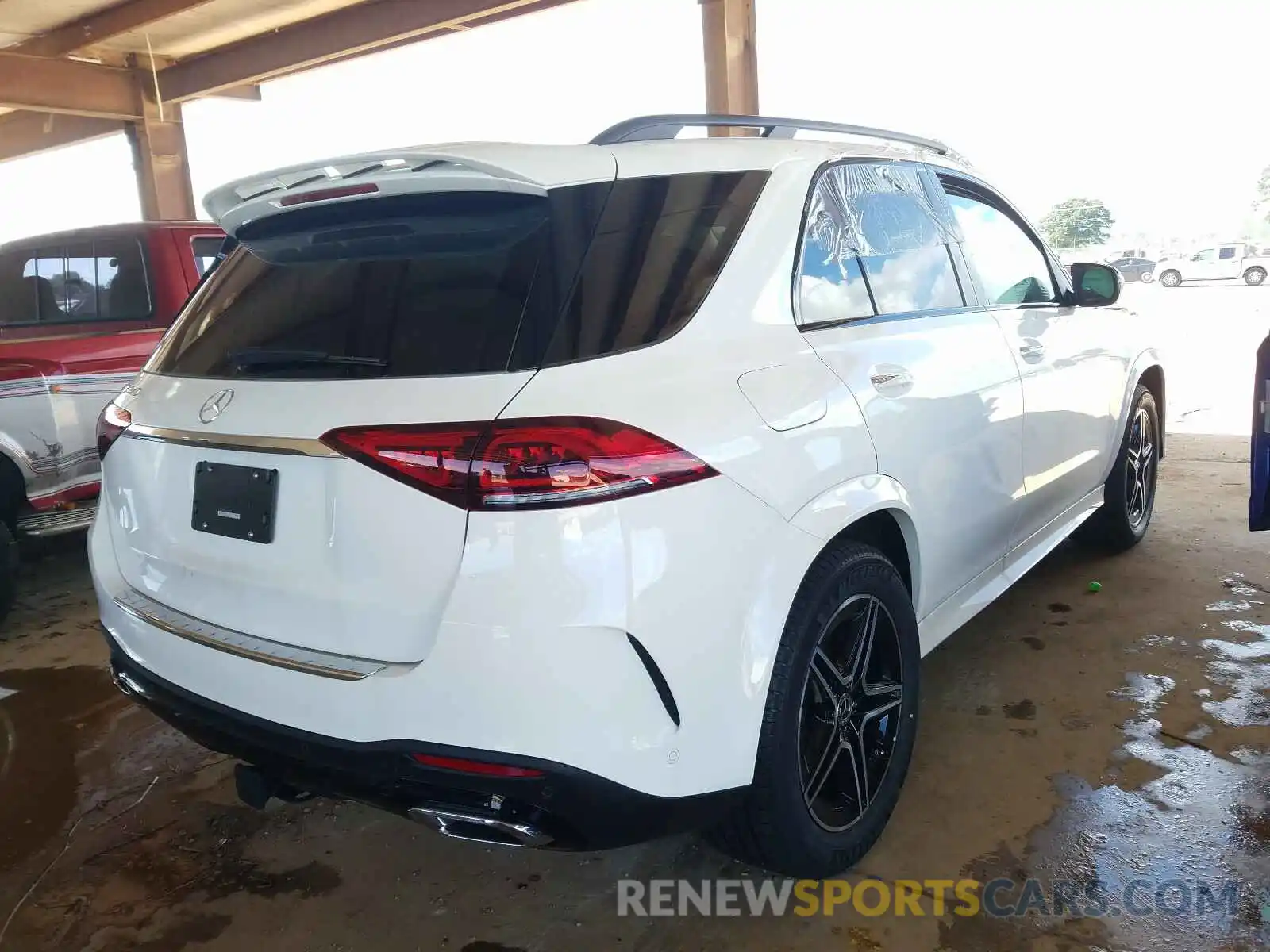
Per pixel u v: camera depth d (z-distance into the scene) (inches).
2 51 390.9
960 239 107.3
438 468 58.2
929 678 117.3
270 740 66.7
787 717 70.2
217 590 70.8
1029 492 112.3
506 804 60.6
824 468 72.7
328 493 62.7
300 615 65.4
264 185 76.0
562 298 63.4
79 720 121.1
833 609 74.2
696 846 88.6
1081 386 125.0
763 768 69.8
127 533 80.1
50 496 155.0
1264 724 102.1
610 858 87.4
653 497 60.0
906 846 85.3
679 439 61.9
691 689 62.6
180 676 72.4
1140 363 148.3
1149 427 158.4
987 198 118.8
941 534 91.9
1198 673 114.6
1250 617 129.7
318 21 367.9
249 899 84.3
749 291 73.8
